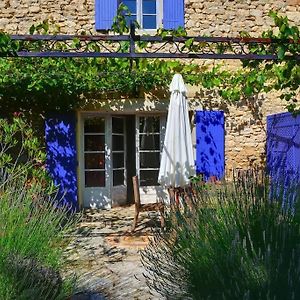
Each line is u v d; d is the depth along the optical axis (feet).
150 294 11.84
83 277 13.05
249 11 28.14
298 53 16.49
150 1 27.99
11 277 8.75
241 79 24.41
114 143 29.81
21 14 26.96
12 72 23.93
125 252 17.39
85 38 15.39
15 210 10.36
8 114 26.73
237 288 7.23
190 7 27.81
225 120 28.32
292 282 7.20
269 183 9.90
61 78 24.95
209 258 8.42
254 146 28.43
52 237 10.57
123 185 30.30
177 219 9.99
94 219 24.68
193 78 25.29
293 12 28.48
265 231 8.39
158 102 27.86
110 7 27.30
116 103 27.71
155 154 29.78
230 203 9.53
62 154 26.99
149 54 15.79
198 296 8.34
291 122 23.98
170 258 9.83
